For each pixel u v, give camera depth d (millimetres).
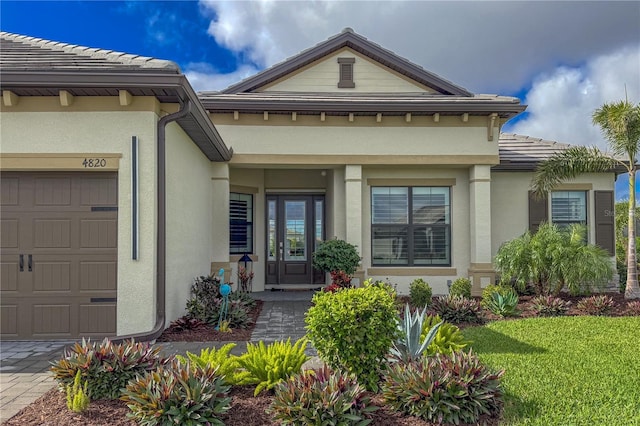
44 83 5934
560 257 9391
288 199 13375
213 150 9664
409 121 10883
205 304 7742
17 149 6539
